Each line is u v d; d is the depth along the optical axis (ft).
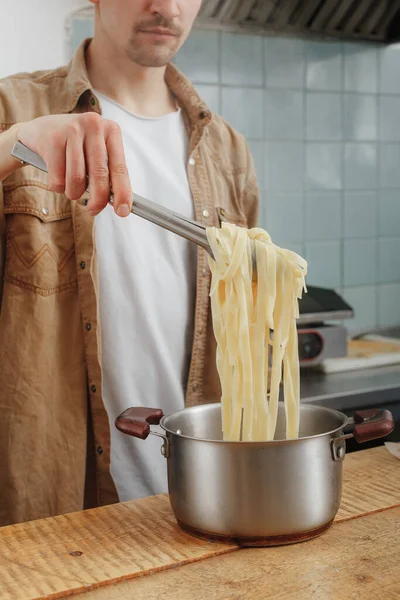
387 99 10.17
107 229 5.48
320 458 3.67
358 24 9.38
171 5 5.07
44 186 5.32
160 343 5.66
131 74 5.68
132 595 3.23
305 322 8.02
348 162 10.00
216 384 5.89
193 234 3.99
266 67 9.19
